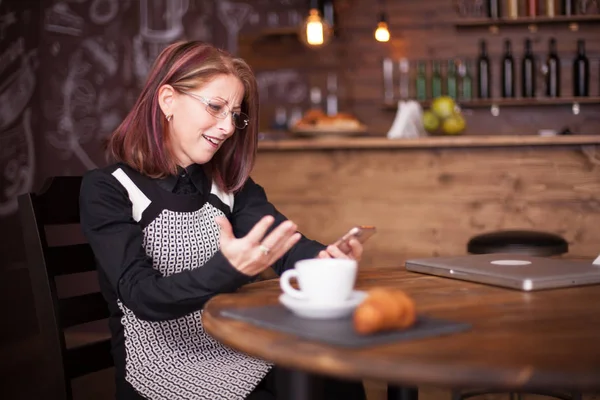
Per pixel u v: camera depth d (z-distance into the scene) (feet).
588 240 9.62
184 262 4.65
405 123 11.28
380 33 11.84
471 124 14.52
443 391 8.09
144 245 4.55
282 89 14.90
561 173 9.67
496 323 3.02
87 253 4.78
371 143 9.94
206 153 4.71
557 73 14.02
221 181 5.08
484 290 3.95
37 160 13.20
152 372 4.36
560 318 3.13
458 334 2.79
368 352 2.49
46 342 4.39
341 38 14.80
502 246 7.28
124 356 4.44
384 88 14.75
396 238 10.07
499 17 14.19
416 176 9.98
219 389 4.16
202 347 4.57
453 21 14.21
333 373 2.44
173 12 14.03
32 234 4.42
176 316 3.74
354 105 14.84
